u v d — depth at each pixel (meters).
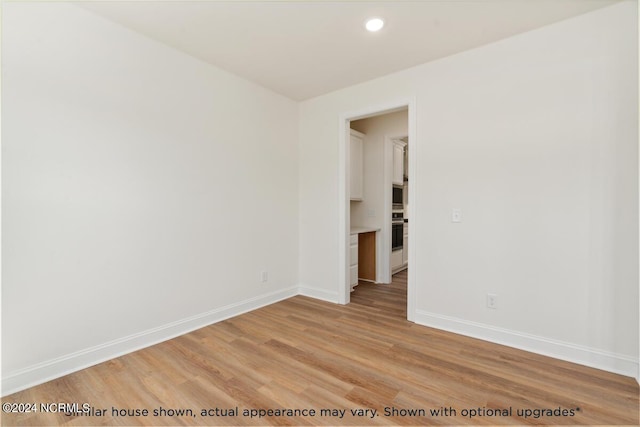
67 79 1.97
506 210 2.38
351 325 2.79
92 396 1.75
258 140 3.27
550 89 2.20
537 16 2.09
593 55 2.05
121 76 2.21
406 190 5.43
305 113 3.72
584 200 2.09
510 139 2.36
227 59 2.71
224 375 1.96
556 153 2.18
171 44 2.46
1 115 1.73
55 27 1.91
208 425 1.52
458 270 2.61
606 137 2.02
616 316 1.99
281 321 2.88
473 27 2.22
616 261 1.99
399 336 2.55
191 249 2.67
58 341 1.94
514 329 2.36
